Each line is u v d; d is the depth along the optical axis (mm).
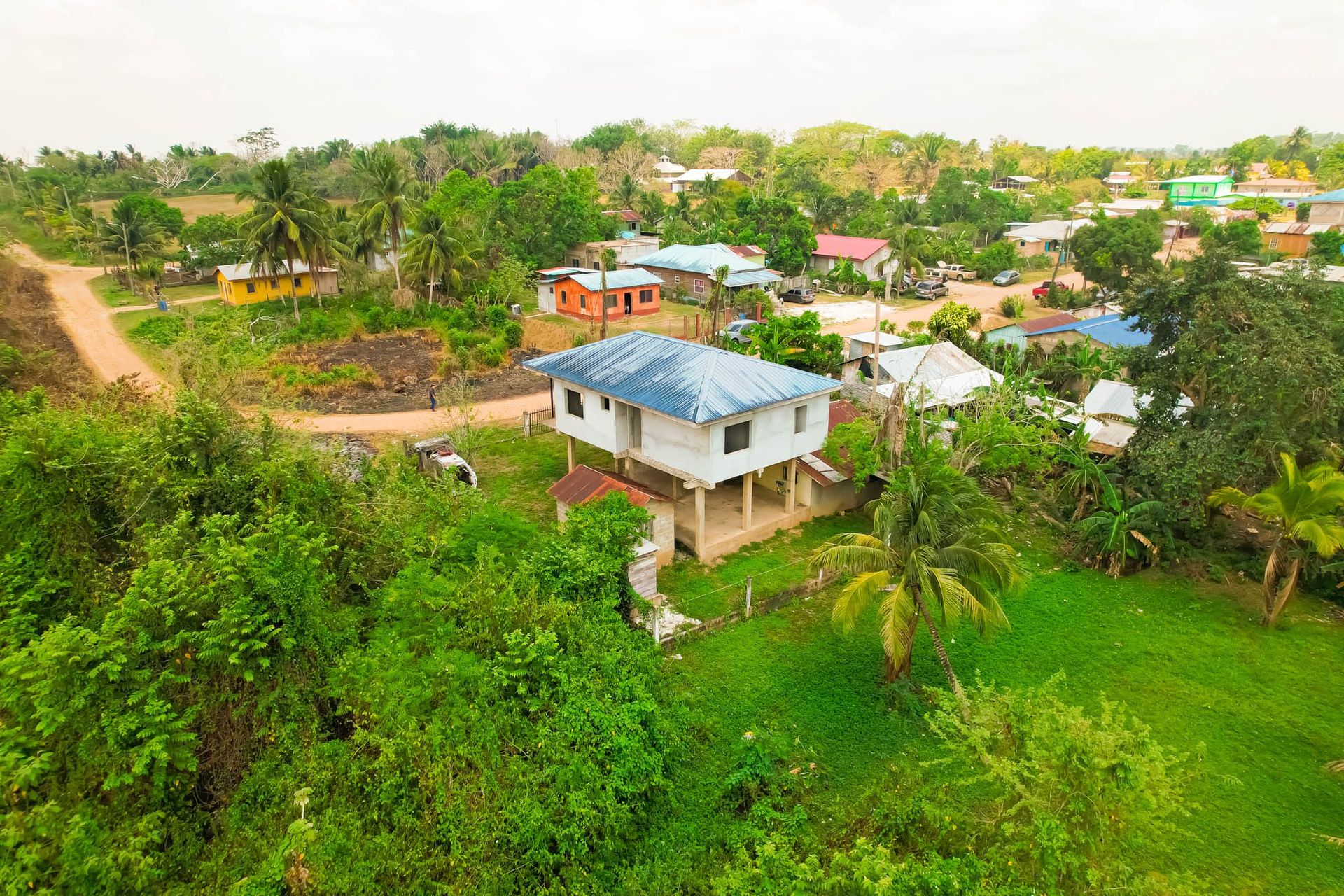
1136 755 11523
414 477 23656
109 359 43156
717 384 25250
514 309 59062
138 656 13180
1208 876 14773
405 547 19141
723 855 14508
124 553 16562
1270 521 26078
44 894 10227
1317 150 164250
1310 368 23984
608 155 127562
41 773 11875
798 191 107438
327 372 42656
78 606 15633
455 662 15227
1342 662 21422
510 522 21828
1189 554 26562
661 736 16156
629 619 21828
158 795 12352
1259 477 25938
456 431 32469
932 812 13008
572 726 14938
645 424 26734
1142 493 27156
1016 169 150875
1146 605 24312
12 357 31516
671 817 15492
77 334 48406
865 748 17844
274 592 14484
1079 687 20266
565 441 35625
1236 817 16203
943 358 38656
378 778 13500
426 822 13062
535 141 129875
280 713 14234
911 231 68938
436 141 122125
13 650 13359
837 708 19094
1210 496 25000
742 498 30562
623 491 24422
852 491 30266
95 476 16969
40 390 21328
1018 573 17953
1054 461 30828
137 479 16969
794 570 25422
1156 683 20469
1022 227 94688
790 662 20828
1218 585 25469
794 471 28391
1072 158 165125
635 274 61031
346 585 18547
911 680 19812
